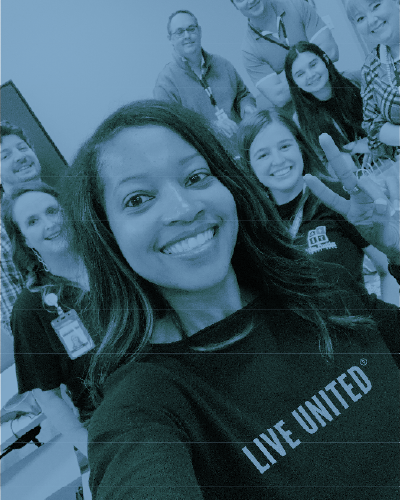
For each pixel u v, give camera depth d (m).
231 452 0.43
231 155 0.52
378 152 1.17
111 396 0.43
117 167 0.42
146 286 0.48
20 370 1.08
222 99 1.19
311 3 1.22
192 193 0.43
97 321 0.52
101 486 0.33
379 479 0.44
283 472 0.43
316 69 1.19
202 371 0.46
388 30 1.18
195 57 1.20
